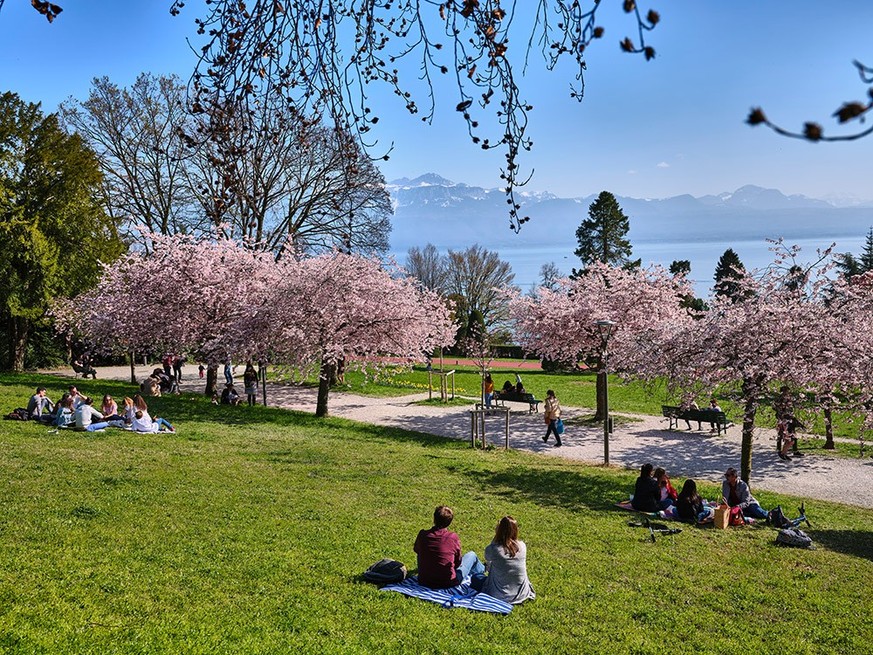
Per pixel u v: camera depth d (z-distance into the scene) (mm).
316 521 12367
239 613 8047
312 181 33812
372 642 7637
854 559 12484
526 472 18969
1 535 9883
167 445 18281
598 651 8086
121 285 31203
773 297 18578
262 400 33969
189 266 29797
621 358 21219
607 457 21109
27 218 35906
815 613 9781
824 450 23922
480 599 9258
